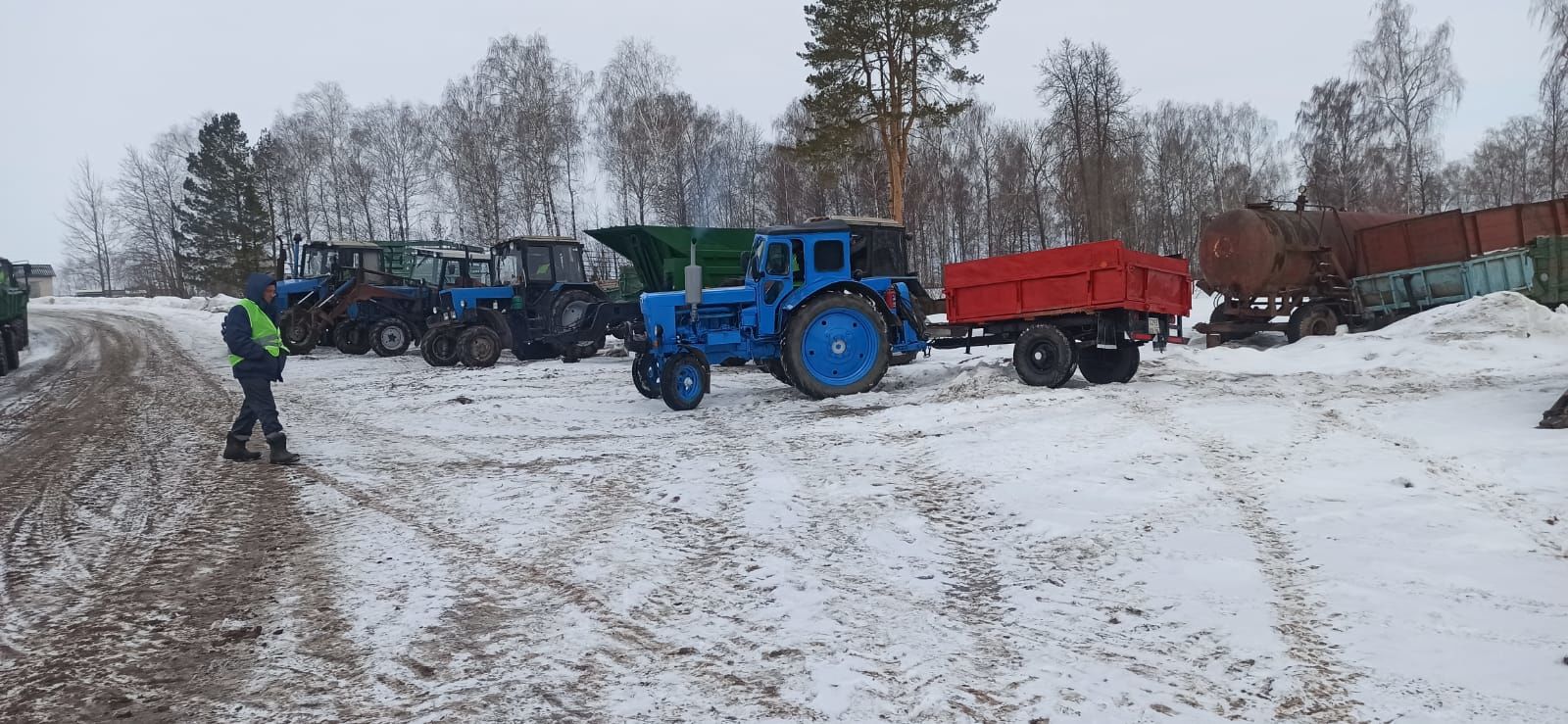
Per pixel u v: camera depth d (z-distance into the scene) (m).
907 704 2.98
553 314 18.80
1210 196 51.03
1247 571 4.17
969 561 4.59
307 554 5.18
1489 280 14.86
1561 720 2.71
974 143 50.34
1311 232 16.31
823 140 26.92
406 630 3.87
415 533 5.55
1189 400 9.18
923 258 43.66
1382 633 3.42
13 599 4.51
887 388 12.12
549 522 5.66
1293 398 9.29
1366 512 4.95
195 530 5.82
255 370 8.06
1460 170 56.53
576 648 3.60
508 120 40.06
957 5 25.84
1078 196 36.62
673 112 39.28
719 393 12.62
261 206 51.12
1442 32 36.62
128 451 9.18
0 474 8.15
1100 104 34.50
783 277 11.48
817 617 3.85
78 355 23.91
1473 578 3.92
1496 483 5.50
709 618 3.89
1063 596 4.02
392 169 49.28
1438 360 11.80
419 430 10.26
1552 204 15.46
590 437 9.32
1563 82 28.08
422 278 22.47
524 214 40.62
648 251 18.28
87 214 73.38
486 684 3.27
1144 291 10.76
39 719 3.12
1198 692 3.02
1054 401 9.16
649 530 5.36
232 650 3.73
